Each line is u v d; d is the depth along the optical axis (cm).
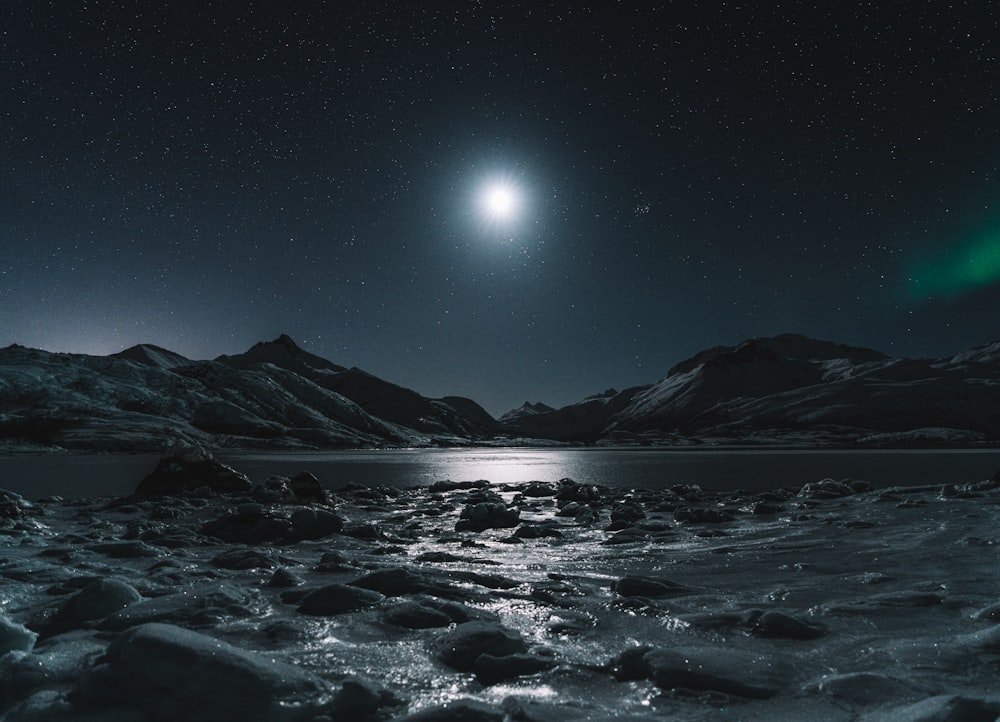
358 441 18425
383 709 298
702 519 1116
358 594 496
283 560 704
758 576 620
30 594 521
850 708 290
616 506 1381
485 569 671
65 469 5519
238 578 602
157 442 13200
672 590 551
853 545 784
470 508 1152
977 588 525
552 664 357
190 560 701
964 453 10375
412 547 871
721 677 323
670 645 397
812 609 477
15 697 314
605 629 435
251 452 13750
